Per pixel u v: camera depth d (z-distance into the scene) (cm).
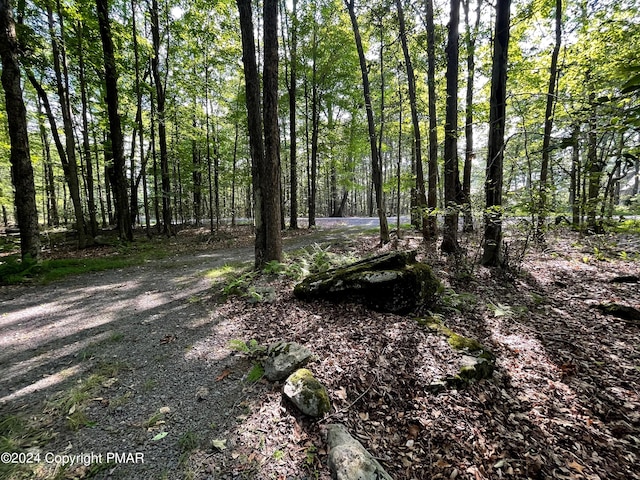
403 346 358
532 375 340
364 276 476
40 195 1892
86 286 674
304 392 272
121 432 253
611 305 490
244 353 371
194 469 219
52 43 1008
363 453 218
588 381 328
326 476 212
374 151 980
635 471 226
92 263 883
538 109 852
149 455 230
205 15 1302
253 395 296
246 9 647
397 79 1237
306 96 1652
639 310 464
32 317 499
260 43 1438
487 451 239
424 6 914
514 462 231
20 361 363
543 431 262
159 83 1411
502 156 620
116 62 1267
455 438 249
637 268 661
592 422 272
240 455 231
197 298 570
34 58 973
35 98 1587
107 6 1124
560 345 402
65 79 1061
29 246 780
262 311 490
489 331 445
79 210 1154
